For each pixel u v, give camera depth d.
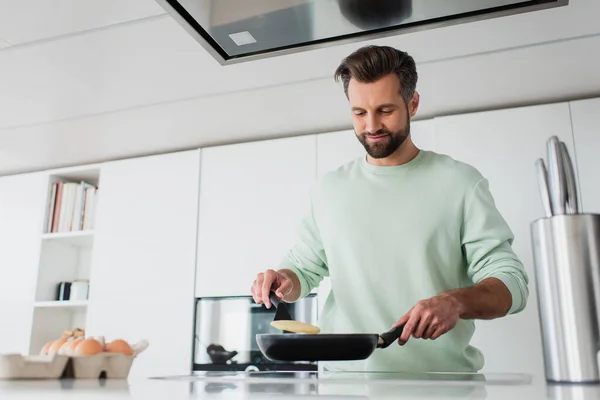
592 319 0.63
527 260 2.00
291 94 2.12
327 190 1.35
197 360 2.35
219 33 1.24
